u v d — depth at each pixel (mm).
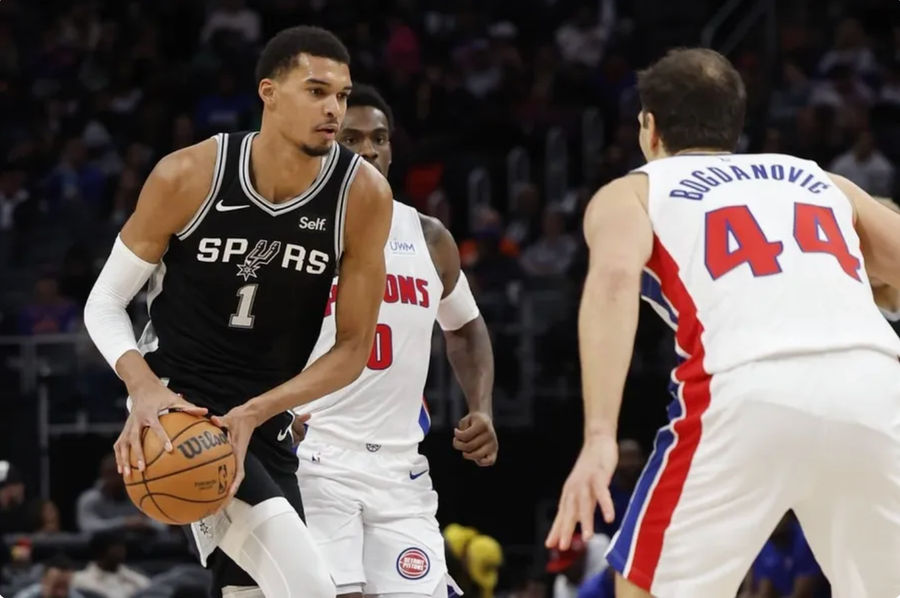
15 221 23312
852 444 5000
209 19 28266
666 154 5707
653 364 18125
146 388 5875
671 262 5242
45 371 18766
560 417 18094
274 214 5977
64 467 18375
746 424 4977
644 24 28062
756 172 5465
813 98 25625
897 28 26953
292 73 5812
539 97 26688
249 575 6242
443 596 7121
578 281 20234
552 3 29156
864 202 5641
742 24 27234
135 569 15875
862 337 5133
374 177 6121
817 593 11602
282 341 6227
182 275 6117
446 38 28234
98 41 27750
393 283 7227
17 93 27047
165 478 5633
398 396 7172
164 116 25844
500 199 25562
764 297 5137
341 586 6770
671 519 5055
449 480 17594
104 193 24625
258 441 6320
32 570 14453
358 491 6992
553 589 14281
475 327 7938
